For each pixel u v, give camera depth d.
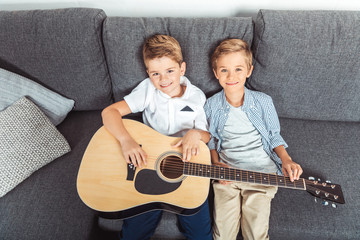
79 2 1.18
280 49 0.96
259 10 1.06
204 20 1.01
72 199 0.92
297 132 1.17
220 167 0.88
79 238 0.84
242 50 0.92
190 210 0.84
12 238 0.83
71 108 1.18
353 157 1.06
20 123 0.96
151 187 0.85
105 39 1.00
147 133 0.98
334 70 0.98
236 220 0.92
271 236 0.92
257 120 1.04
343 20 0.92
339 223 0.88
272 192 0.92
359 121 1.17
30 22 0.97
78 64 1.04
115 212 0.81
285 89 1.07
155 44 0.91
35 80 1.09
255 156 1.01
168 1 1.16
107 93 1.18
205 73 1.07
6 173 0.89
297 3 1.13
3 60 1.03
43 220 0.87
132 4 1.18
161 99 1.07
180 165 0.92
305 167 1.04
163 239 1.03
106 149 0.93
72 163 1.04
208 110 1.11
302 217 0.90
